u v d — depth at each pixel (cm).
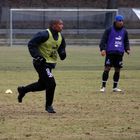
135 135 2373
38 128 2512
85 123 2653
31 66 6291
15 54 8200
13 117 2820
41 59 2862
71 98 3609
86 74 5397
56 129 2491
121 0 14712
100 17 11956
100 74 5403
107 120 2745
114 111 3050
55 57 2919
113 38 3919
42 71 2888
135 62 7069
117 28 3916
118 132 2439
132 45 10969
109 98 3628
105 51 3934
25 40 11169
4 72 5569
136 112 3020
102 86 4019
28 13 12525
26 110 3072
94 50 9300
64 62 6956
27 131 2436
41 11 12162
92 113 2972
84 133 2405
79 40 11194
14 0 14088
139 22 13100
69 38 11562
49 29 2881
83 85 4419
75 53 8575
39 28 12338
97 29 11794
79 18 12031
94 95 3784
